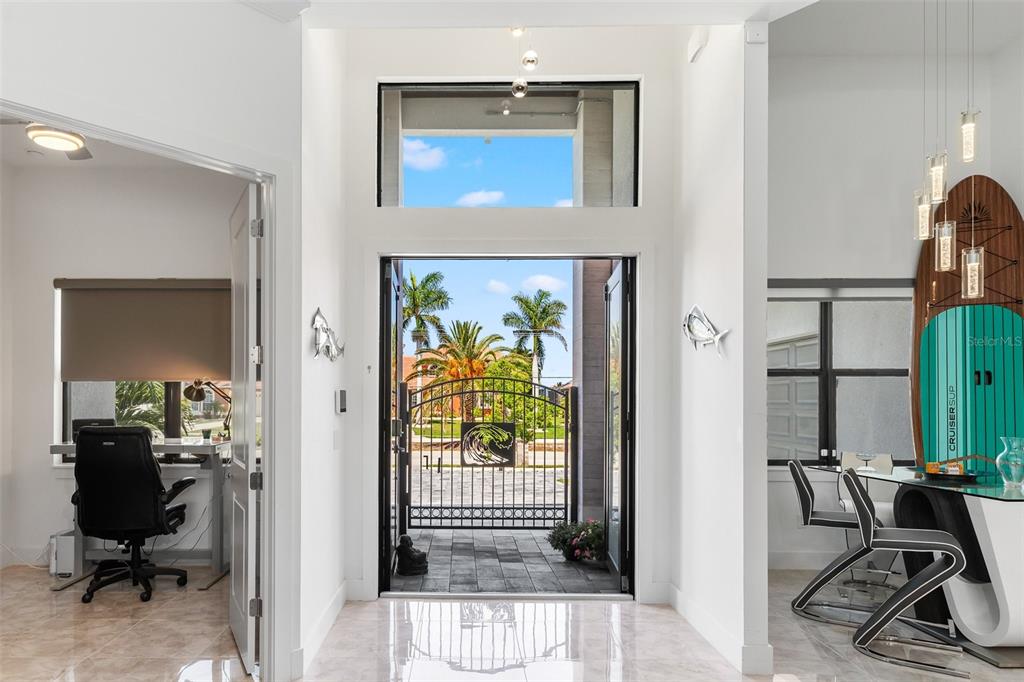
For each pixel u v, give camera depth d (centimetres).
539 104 460
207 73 285
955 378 504
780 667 331
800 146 522
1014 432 495
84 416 541
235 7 297
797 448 523
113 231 532
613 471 495
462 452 686
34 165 527
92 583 440
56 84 237
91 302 532
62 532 516
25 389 523
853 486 358
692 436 399
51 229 530
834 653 350
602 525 559
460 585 475
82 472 434
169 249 533
